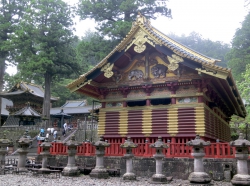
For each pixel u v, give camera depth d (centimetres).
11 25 5569
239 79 5662
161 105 2281
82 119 6688
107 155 2072
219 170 1709
